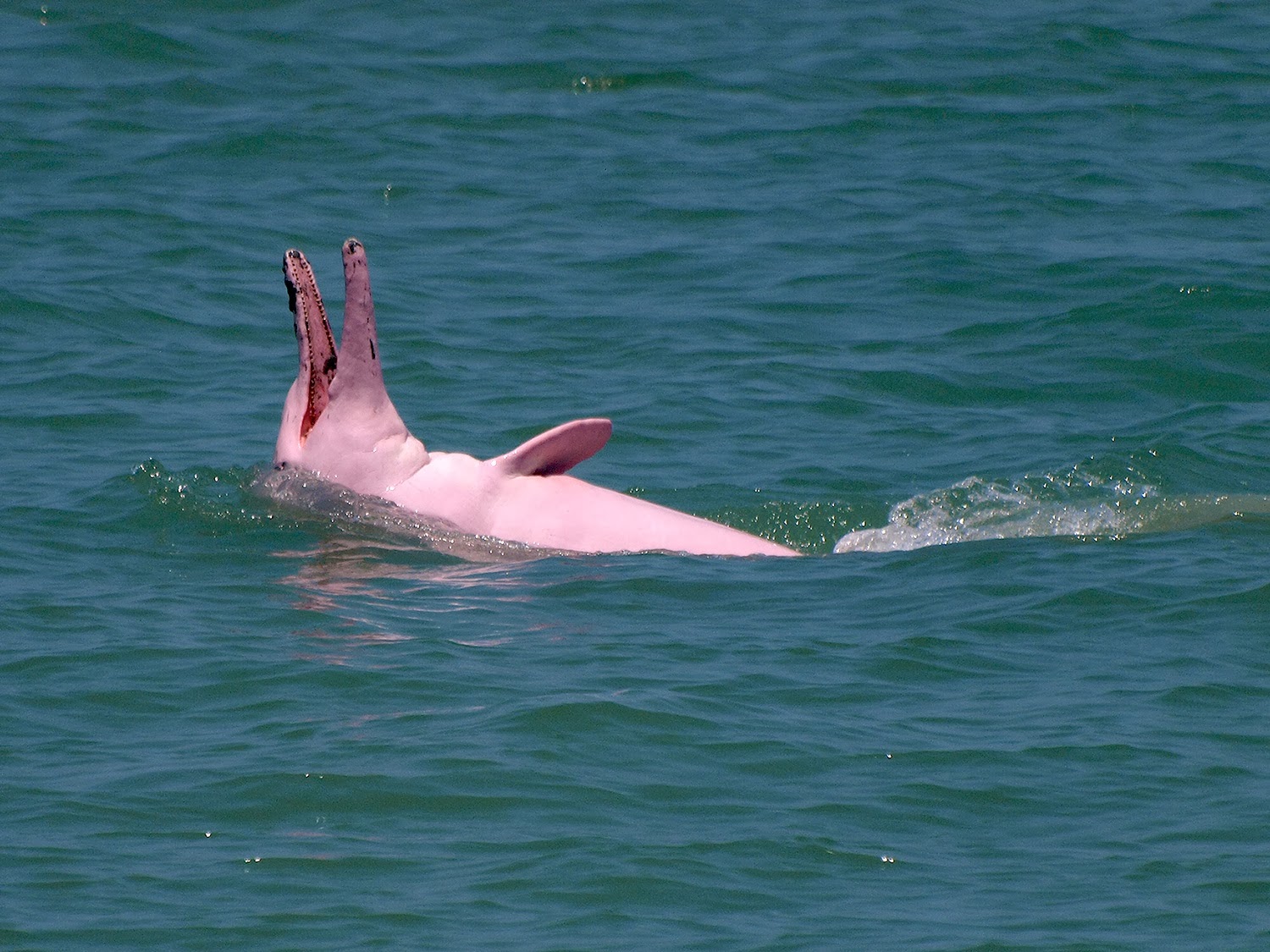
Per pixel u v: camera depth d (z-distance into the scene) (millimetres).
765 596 47656
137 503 54219
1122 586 47375
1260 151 99062
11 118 100000
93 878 32500
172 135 99438
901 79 112688
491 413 65312
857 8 128500
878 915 31781
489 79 112000
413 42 118000
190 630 44000
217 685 40625
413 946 30516
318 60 113062
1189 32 122375
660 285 80562
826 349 72500
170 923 31109
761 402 66688
